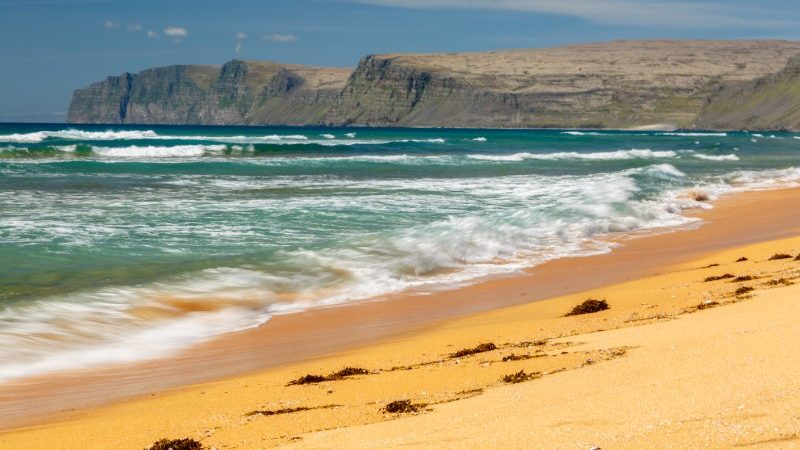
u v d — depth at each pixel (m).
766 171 55.16
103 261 20.91
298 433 9.54
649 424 7.52
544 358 12.27
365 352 14.31
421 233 25.62
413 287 20.16
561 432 7.71
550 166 57.59
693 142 119.00
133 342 15.07
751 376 8.87
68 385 12.66
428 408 10.02
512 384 10.86
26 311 16.17
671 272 21.19
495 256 23.83
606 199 33.75
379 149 79.38
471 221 27.67
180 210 29.69
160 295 18.05
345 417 10.10
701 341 11.42
